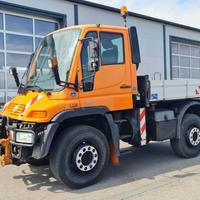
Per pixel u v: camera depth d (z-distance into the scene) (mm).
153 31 17781
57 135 5543
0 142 5605
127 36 6309
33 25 12727
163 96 7023
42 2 12594
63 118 5336
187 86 7543
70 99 5500
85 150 5602
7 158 5566
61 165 5391
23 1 12039
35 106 5395
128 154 8094
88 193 5332
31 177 6316
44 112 5273
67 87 5477
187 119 7410
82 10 13914
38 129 5344
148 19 17312
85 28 5746
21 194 5387
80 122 5879
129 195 5141
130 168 6781
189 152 7441
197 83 7828
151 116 7004
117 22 15305
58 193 5387
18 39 12328
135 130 6617
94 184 5762
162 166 6855
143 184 5680
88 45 5711
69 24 13469
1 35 11844
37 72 6184
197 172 6316
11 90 9523
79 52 5625
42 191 5508
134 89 6422
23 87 6340
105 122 5977
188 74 20906
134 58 6371
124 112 6547
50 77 5762
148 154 8023
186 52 20703
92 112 5680
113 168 6809
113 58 6078
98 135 5754
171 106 7488
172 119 7195
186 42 20328
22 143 5383
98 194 5262
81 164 5559
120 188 5512
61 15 13180
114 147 5953
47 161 6969
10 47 12109
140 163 7176
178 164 6980
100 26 5938
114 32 6121
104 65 5934
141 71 17203
